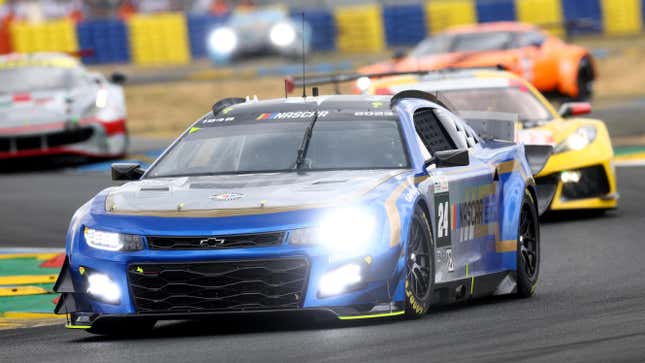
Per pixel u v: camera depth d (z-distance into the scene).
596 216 50.56
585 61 90.44
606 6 160.25
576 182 49.44
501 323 27.02
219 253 25.70
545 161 37.38
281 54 160.88
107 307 26.41
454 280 29.50
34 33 155.88
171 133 92.38
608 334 24.81
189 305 25.98
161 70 148.50
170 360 23.64
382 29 163.25
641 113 88.81
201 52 163.38
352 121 29.95
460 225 29.94
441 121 31.75
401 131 29.50
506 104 50.34
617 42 145.50
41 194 61.91
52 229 51.28
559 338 24.59
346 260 25.73
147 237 26.14
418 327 26.39
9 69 76.88
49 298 36.09
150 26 161.00
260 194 26.69
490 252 31.64
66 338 28.20
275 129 29.94
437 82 51.12
